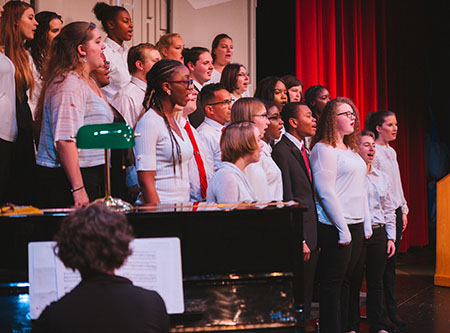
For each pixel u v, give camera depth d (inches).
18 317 95.3
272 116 157.9
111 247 71.8
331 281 155.4
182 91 124.5
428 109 410.9
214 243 98.6
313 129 164.6
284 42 284.8
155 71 124.8
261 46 282.5
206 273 98.3
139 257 94.1
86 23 125.5
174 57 192.5
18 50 141.2
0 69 131.0
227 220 99.0
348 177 157.3
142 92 164.6
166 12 245.3
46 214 97.6
